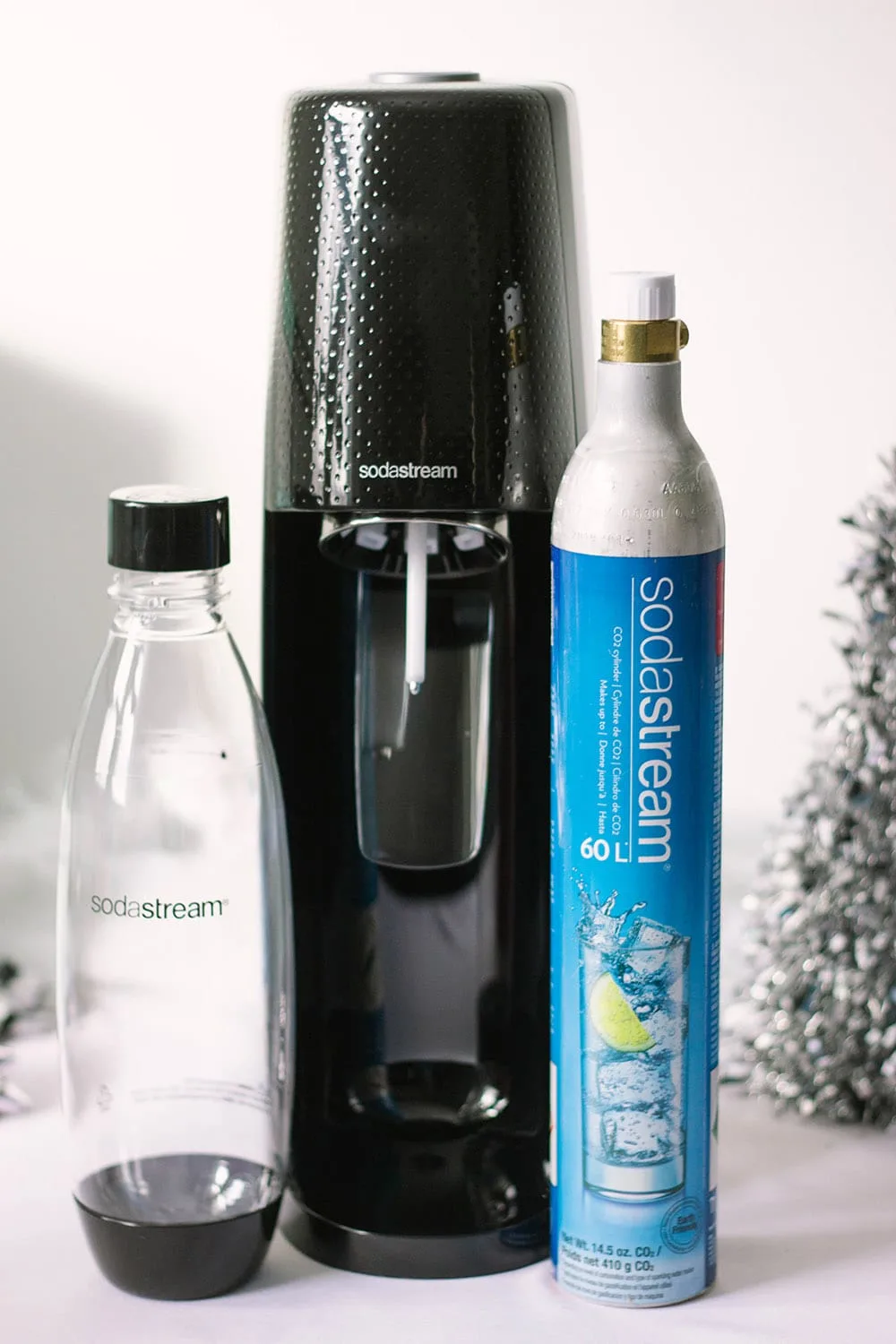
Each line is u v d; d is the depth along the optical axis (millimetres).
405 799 656
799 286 892
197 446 917
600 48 864
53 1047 879
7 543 928
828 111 868
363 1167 677
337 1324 624
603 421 588
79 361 907
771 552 930
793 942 806
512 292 604
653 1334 617
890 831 766
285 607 665
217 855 654
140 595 630
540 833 670
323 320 606
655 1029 608
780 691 948
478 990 685
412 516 623
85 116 876
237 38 867
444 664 646
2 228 889
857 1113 799
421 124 590
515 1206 665
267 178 882
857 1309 636
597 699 592
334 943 682
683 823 600
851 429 911
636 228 887
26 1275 662
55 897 964
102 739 641
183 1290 637
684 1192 627
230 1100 670
